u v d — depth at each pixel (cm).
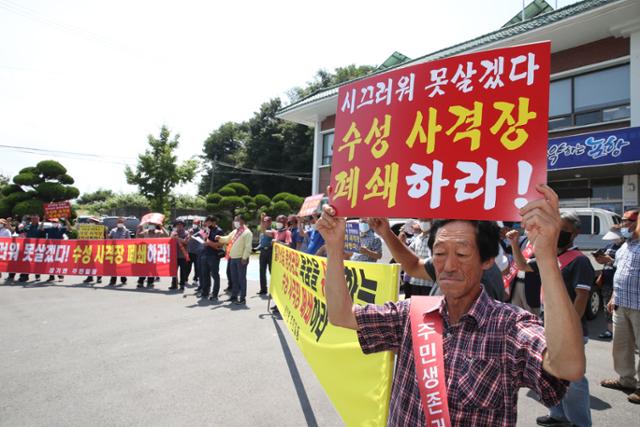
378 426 205
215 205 2491
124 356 460
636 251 366
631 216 409
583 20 862
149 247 964
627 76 905
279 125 3828
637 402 353
